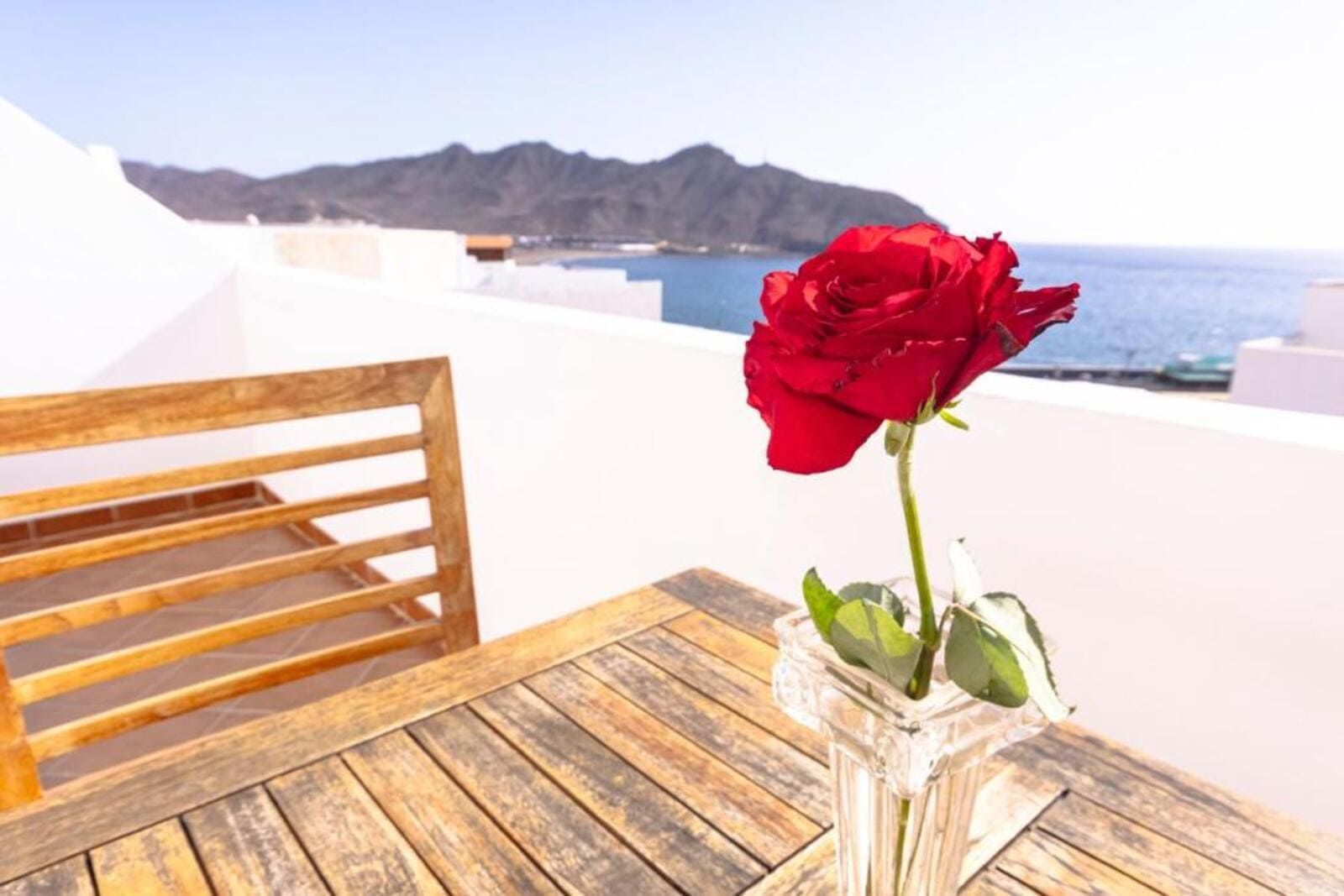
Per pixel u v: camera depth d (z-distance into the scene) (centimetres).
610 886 71
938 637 55
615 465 215
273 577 147
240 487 454
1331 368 1025
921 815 58
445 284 1410
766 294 53
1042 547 131
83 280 405
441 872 72
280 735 92
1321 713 106
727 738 91
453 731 92
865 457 156
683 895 70
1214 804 80
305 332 370
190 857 74
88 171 403
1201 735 117
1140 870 72
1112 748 88
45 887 71
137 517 425
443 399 162
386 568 332
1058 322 45
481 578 281
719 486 188
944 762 56
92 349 412
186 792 83
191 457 435
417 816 79
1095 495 123
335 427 355
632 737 91
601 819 79
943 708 55
